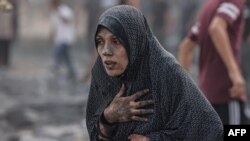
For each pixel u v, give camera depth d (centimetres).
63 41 1770
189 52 751
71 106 1303
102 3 2025
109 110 455
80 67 2075
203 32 713
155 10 2620
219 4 703
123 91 450
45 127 1179
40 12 3297
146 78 443
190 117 437
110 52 432
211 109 443
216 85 704
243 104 708
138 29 433
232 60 686
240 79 684
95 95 470
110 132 462
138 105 445
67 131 1145
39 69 1981
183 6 2544
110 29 428
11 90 1532
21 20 3120
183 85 439
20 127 1182
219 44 687
